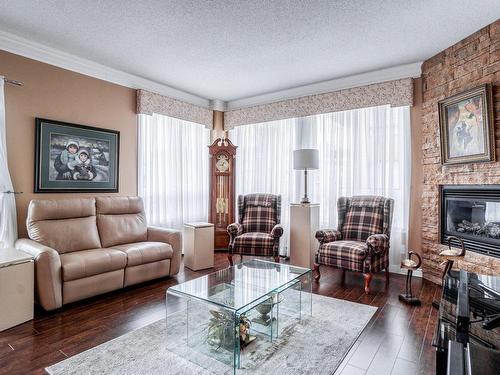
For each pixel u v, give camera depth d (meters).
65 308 2.84
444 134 3.44
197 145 5.36
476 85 3.07
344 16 2.77
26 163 3.33
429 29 3.01
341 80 4.40
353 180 4.32
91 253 3.06
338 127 4.45
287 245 4.95
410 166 3.93
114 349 2.11
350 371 1.89
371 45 3.36
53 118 3.55
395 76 3.98
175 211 4.95
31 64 3.35
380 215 3.80
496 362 1.14
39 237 3.04
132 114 4.39
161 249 3.58
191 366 1.92
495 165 2.91
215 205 5.26
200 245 4.16
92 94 3.91
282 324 2.51
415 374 1.86
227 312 1.99
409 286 3.05
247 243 4.06
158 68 4.07
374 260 3.39
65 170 3.65
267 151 5.18
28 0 2.55
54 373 1.84
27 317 2.54
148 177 4.58
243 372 1.87
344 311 2.78
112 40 3.27
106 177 4.07
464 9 2.66
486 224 3.02
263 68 4.04
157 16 2.79
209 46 3.40
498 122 2.88
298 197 4.86
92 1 2.56
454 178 3.37
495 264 2.89
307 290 2.74
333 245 3.55
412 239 3.93
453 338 1.29
